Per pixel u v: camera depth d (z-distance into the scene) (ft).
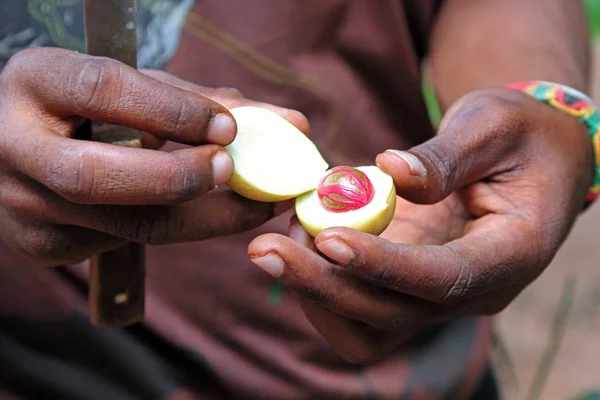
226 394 3.04
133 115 2.20
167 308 3.04
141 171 2.19
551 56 2.93
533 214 2.46
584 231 7.29
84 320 3.01
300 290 2.25
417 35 3.14
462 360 3.09
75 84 2.19
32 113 2.24
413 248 2.26
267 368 3.03
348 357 2.49
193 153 2.22
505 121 2.45
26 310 2.99
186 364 3.05
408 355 3.06
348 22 3.02
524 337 5.61
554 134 2.54
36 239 2.35
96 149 2.19
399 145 3.16
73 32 2.92
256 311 3.03
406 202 2.59
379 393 3.01
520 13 3.03
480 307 2.45
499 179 2.50
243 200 2.38
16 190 2.30
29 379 3.04
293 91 3.03
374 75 3.07
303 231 2.38
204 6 2.98
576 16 3.16
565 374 5.16
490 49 2.98
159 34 2.96
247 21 3.00
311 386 3.01
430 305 2.37
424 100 3.12
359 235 2.21
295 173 2.38
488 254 2.34
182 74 2.99
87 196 2.19
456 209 2.59
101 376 3.06
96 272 2.44
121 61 2.29
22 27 2.87
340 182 2.35
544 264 2.47
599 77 9.87
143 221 2.31
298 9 2.99
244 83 3.03
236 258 3.01
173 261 3.03
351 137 3.09
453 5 3.11
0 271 2.95
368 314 2.31
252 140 2.39
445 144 2.40
